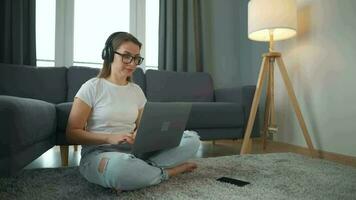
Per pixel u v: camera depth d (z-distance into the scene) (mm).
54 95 2578
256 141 3047
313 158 1948
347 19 2125
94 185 1314
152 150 1312
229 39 3504
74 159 2195
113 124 1385
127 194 1187
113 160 1158
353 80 2078
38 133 1385
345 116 2143
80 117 1337
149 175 1223
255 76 3264
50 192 1221
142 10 3287
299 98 2588
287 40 2740
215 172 1564
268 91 2504
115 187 1157
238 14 3504
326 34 2305
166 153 1414
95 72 2725
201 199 1142
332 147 2256
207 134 2389
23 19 2734
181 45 3176
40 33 2961
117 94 1417
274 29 2377
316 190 1272
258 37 2566
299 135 2582
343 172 1581
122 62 1385
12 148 1104
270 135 2898
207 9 3418
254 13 2312
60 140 1920
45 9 2969
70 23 3029
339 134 2193
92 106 1378
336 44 2213
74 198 1149
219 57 3467
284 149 2693
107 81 1431
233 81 3512
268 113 2547
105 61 1455
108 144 1293
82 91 1364
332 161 2010
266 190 1264
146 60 3324
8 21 2646
